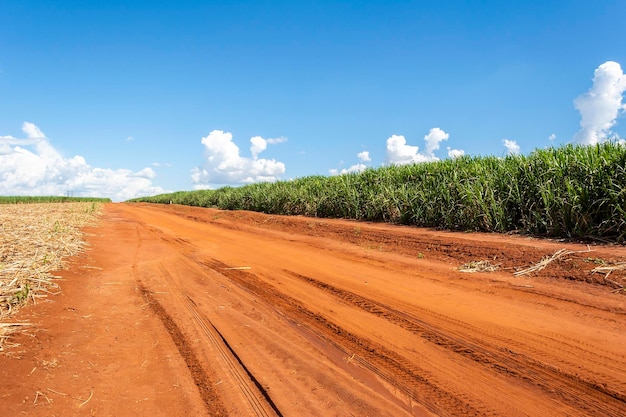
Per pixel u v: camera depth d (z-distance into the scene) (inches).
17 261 201.5
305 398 98.4
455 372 111.2
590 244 241.1
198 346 128.6
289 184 753.6
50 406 87.8
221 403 95.5
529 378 106.1
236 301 179.8
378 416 90.8
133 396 96.0
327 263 263.1
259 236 418.9
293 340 135.1
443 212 368.2
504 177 347.9
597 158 276.1
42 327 130.0
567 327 137.3
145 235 416.5
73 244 281.3
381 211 465.7
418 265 243.9
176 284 207.9
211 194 1136.2
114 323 143.6
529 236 289.7
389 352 124.7
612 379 103.2
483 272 216.7
